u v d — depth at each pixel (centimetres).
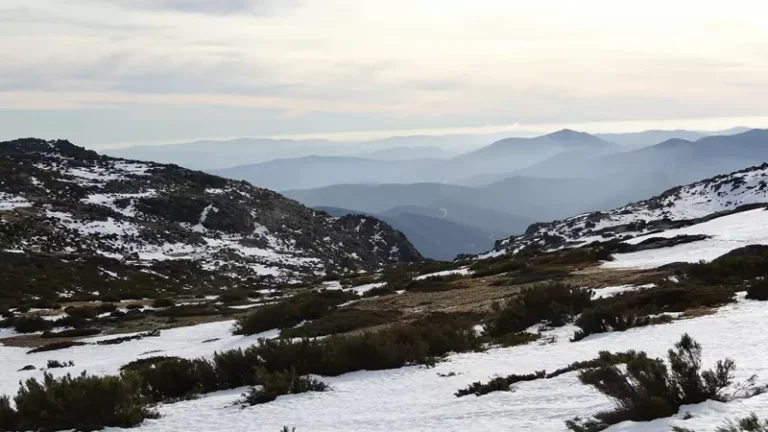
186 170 12300
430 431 1038
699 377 917
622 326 1828
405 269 5878
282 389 1570
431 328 2056
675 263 3069
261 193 12350
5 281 5294
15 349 3278
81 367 2611
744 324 1584
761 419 772
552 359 1571
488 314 2533
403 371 1745
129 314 4147
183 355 2650
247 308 4138
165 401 1728
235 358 1847
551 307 2183
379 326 2598
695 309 1966
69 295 5338
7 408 1443
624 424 862
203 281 6756
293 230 10462
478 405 1174
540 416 1015
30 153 12300
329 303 3350
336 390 1580
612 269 3397
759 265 2448
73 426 1387
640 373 916
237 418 1375
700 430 761
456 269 5044
